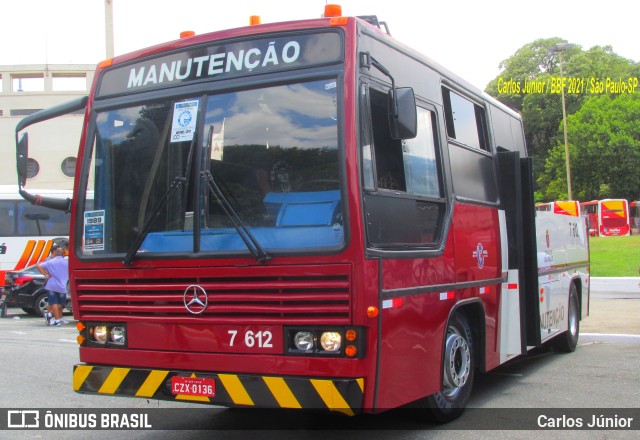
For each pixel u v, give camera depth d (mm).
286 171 5051
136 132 5742
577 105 64000
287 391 4797
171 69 5672
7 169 32781
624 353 10320
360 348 4703
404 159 5562
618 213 49281
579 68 64750
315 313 4793
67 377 9000
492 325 7039
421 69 6133
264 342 4930
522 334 7781
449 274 6031
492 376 8648
